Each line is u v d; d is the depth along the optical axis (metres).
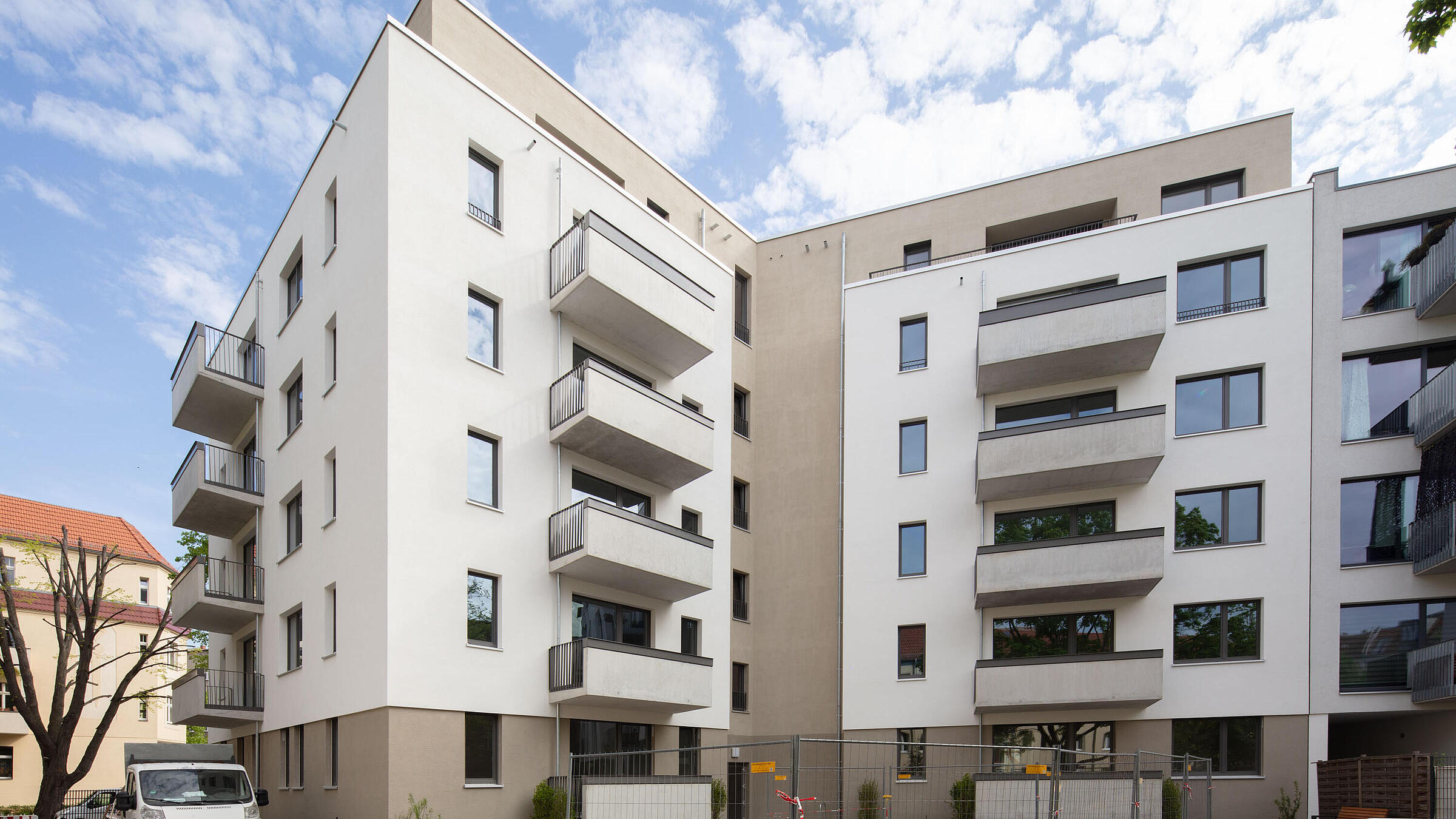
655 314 20.12
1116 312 22.00
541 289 19.52
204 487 20.61
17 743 34.44
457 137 18.20
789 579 26.19
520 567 17.91
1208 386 22.62
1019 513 23.83
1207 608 21.58
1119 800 15.38
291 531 20.50
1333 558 20.67
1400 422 20.83
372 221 17.16
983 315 23.56
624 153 24.77
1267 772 20.17
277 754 19.02
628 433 18.91
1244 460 21.78
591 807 14.05
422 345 16.80
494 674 16.86
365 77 17.98
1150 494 22.53
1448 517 18.66
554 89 22.67
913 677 23.67
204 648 35.53
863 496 25.41
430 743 15.40
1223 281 22.89
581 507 17.97
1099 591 21.83
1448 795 15.60
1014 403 24.41
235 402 22.62
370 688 15.41
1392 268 21.42
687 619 22.47
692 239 26.78
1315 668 20.31
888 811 20.47
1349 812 17.86
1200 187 25.33
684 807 14.67
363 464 16.58
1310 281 21.91
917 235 27.66
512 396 18.44
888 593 24.42
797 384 27.55
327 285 19.02
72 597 18.98
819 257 28.38
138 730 38.47
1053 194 26.52
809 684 25.12
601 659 17.38
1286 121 24.58
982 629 23.30
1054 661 21.27
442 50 19.89
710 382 24.48
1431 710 19.48
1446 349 20.88
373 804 14.86
